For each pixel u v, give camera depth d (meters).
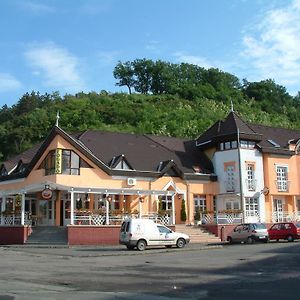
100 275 15.98
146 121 96.81
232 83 147.12
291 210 45.72
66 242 33.47
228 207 43.12
